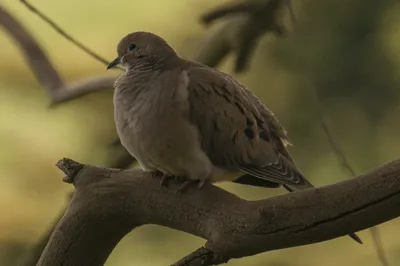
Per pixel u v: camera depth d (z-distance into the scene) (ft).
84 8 56.65
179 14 50.24
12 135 52.80
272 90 39.81
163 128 23.06
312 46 37.50
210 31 36.14
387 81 37.63
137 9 55.11
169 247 43.78
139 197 20.97
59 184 51.55
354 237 19.70
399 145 38.88
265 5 32.30
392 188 17.62
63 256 21.76
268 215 18.47
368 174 17.97
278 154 24.45
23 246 48.67
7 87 56.18
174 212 20.49
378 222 18.08
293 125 39.29
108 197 21.27
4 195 50.60
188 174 23.72
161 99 23.21
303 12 37.40
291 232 18.45
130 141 23.72
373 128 38.73
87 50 26.05
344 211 17.99
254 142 24.03
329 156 39.04
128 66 24.91
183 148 23.17
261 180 25.41
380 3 36.81
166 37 49.19
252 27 32.86
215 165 23.80
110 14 56.03
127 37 24.99
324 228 18.26
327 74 37.68
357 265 42.68
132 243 43.93
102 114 50.29
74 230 21.57
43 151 51.96
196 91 23.48
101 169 21.77
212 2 47.98
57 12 57.47
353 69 37.50
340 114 38.52
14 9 58.03
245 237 18.86
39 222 49.96
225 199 19.76
